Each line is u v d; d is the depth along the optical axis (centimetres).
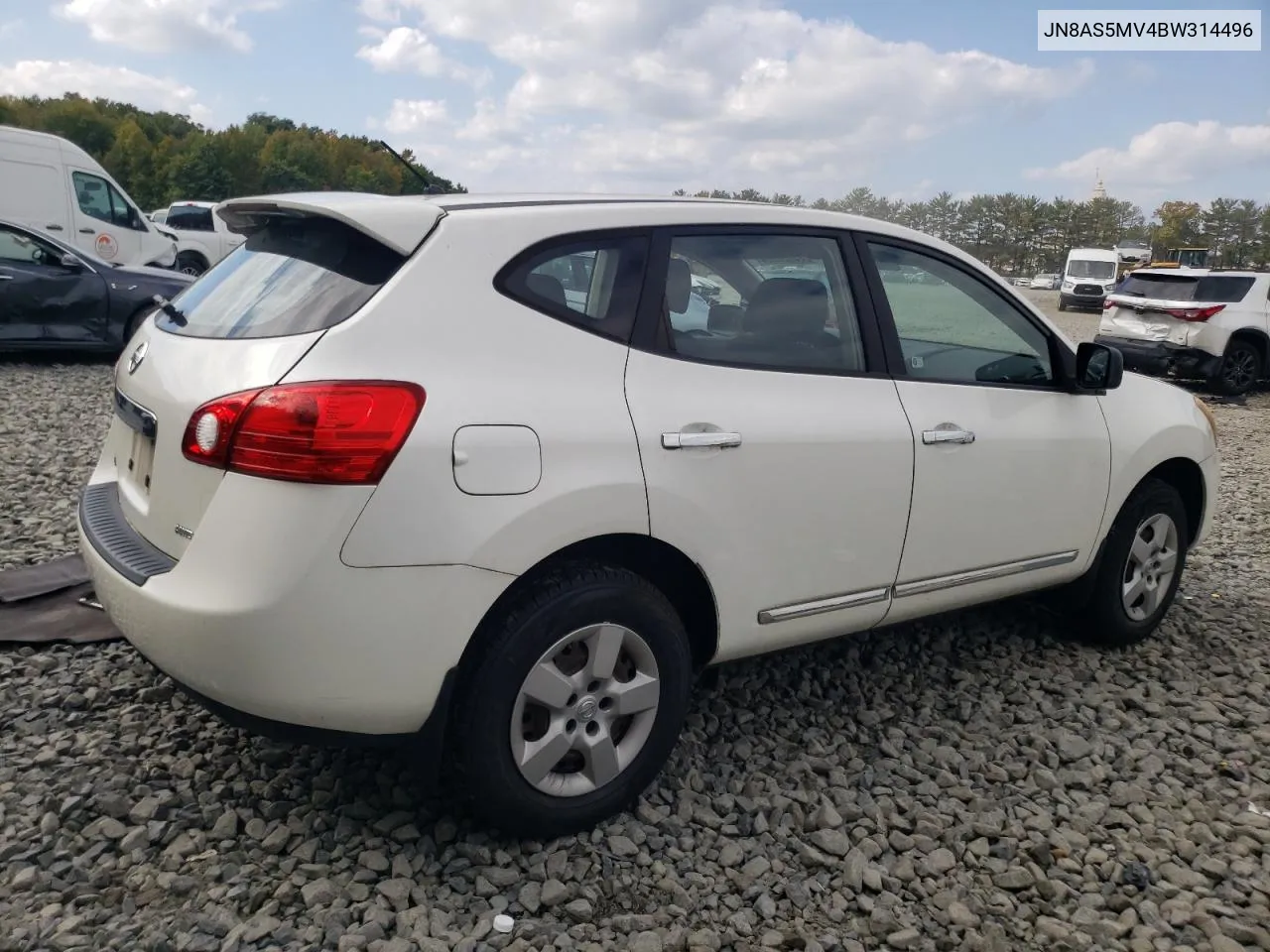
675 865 277
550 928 246
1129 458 413
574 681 271
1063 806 315
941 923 261
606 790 283
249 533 235
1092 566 421
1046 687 401
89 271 1068
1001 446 364
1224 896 275
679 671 290
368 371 239
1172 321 1443
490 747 259
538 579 266
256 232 310
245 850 270
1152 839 301
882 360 341
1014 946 254
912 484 337
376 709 245
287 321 255
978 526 362
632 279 288
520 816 268
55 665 363
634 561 294
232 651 235
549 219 278
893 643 433
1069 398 397
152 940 232
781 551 309
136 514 283
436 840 278
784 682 391
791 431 305
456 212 266
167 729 326
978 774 333
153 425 273
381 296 249
